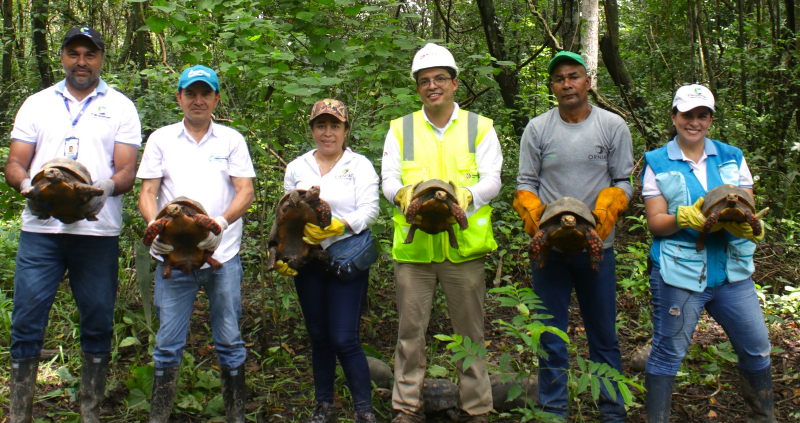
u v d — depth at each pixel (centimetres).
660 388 283
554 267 304
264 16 468
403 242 293
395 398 311
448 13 708
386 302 485
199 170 293
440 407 325
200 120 293
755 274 514
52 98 295
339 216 304
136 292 455
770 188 617
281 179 475
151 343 379
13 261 512
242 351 303
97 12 1077
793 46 677
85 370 306
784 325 426
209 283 291
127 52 925
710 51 826
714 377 360
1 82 1015
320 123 299
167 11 373
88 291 296
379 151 385
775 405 332
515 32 779
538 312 308
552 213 259
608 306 303
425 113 312
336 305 297
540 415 288
